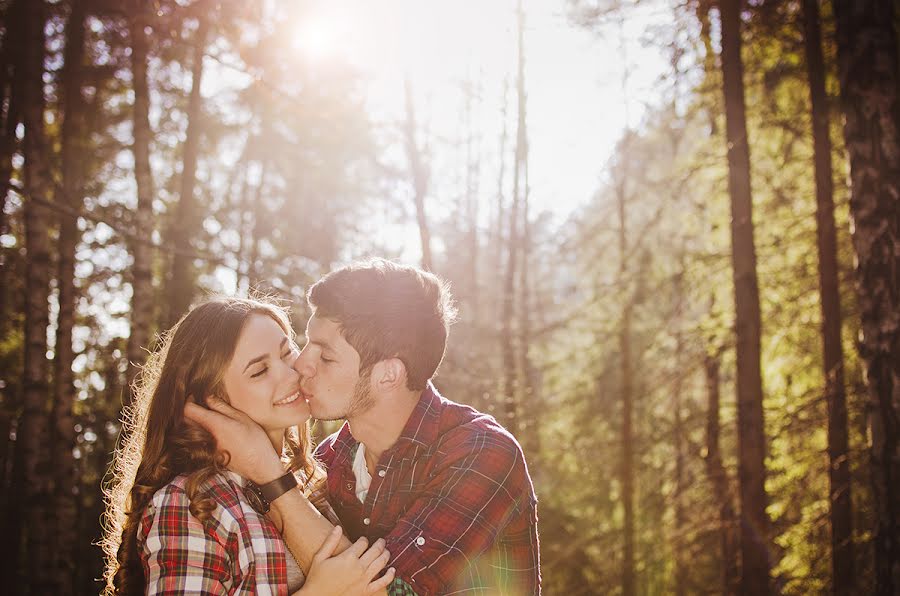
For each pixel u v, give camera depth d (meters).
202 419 2.46
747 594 8.20
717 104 9.84
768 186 9.80
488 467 2.54
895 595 5.09
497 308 23.36
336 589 2.27
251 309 2.62
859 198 5.34
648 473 14.22
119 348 14.32
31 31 10.45
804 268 9.38
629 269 13.16
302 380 2.59
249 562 2.28
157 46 11.21
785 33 9.08
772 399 9.59
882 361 5.20
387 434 2.64
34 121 10.35
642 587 13.88
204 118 16.34
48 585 9.92
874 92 5.32
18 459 10.49
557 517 14.82
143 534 2.26
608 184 15.50
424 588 2.35
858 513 8.73
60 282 11.56
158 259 14.49
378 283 2.60
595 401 14.27
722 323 9.39
